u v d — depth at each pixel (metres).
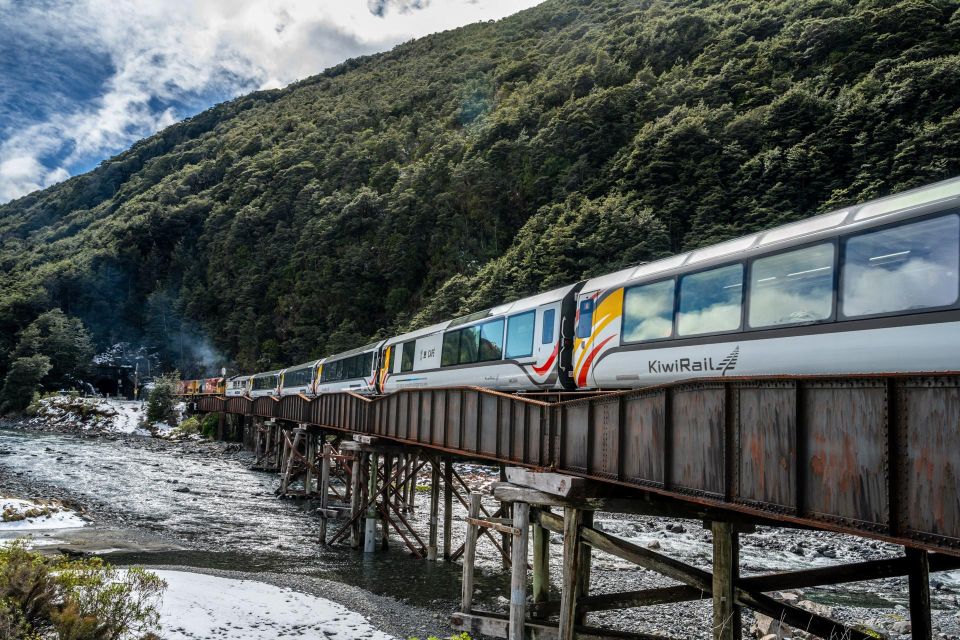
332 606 15.79
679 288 12.77
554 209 83.31
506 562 20.47
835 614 16.66
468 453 15.18
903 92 61.47
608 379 14.68
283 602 15.65
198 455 56.41
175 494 33.94
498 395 13.80
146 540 23.08
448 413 16.77
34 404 88.06
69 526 24.84
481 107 138.88
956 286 7.79
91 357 116.31
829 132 65.19
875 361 8.63
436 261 98.06
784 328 10.13
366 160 131.88
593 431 10.61
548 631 12.19
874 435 5.93
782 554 23.41
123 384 118.69
